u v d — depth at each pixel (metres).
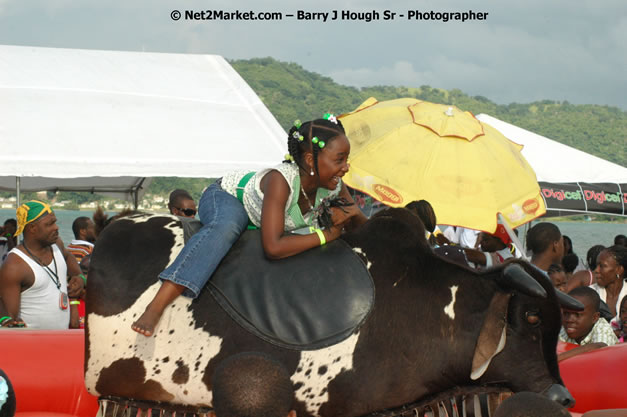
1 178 13.26
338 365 2.85
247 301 2.88
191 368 2.83
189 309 2.88
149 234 3.04
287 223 3.09
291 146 3.03
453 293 3.03
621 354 3.92
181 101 10.36
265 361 2.04
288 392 2.03
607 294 6.31
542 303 2.99
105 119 9.50
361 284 2.96
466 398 3.09
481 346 2.99
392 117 6.65
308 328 2.85
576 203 10.97
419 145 6.21
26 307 5.47
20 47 10.53
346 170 3.01
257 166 9.75
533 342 3.04
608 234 47.31
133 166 8.99
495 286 3.03
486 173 6.11
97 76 10.34
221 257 2.91
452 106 6.77
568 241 10.26
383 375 2.91
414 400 3.00
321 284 2.94
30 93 9.43
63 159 8.66
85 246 8.34
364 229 3.12
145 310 2.82
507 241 6.37
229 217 2.98
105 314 2.90
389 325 2.94
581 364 3.99
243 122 10.44
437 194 5.98
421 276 3.04
